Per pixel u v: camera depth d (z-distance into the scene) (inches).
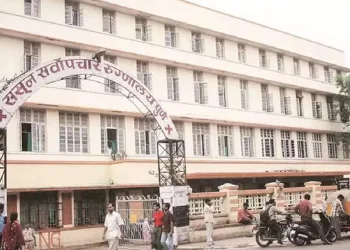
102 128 1012.5
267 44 1417.3
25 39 905.5
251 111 1347.2
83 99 970.7
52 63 640.4
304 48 1568.7
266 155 1386.6
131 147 1050.1
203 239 751.1
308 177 1413.6
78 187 904.3
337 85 1626.5
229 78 1307.8
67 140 951.6
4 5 869.2
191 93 1199.6
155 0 1119.0
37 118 914.7
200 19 1224.8
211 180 1139.3
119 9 1051.9
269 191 898.1
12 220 455.5
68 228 831.7
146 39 1117.7
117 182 957.8
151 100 746.8
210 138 1230.3
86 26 995.3
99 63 692.1
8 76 868.6
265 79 1396.4
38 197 877.2
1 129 586.2
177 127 1165.1
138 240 770.2
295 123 1489.9
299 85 1521.9
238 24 1334.9
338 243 636.1
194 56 1203.2
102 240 873.5
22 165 845.8
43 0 932.6
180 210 731.4
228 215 806.5
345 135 1659.7
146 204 798.5
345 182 1067.3
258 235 649.6
